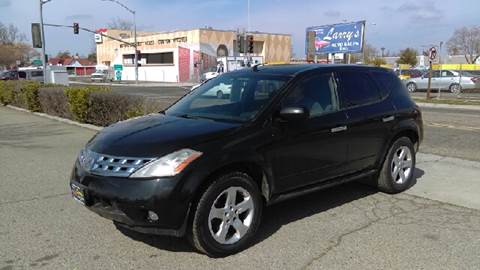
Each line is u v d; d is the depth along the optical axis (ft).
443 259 13.47
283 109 14.85
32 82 59.31
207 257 13.73
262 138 14.57
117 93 39.42
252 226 14.42
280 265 13.19
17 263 13.35
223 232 13.75
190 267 13.10
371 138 18.44
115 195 12.81
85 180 13.65
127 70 260.21
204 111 16.60
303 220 16.76
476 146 31.83
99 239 15.03
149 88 144.87
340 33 124.67
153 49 237.86
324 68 17.63
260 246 14.49
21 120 46.85
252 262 13.41
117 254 13.94
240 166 14.19
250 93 16.39
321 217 17.07
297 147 15.58
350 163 17.74
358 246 14.43
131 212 12.76
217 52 219.61
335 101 17.38
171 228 12.90
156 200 12.53
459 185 21.39
